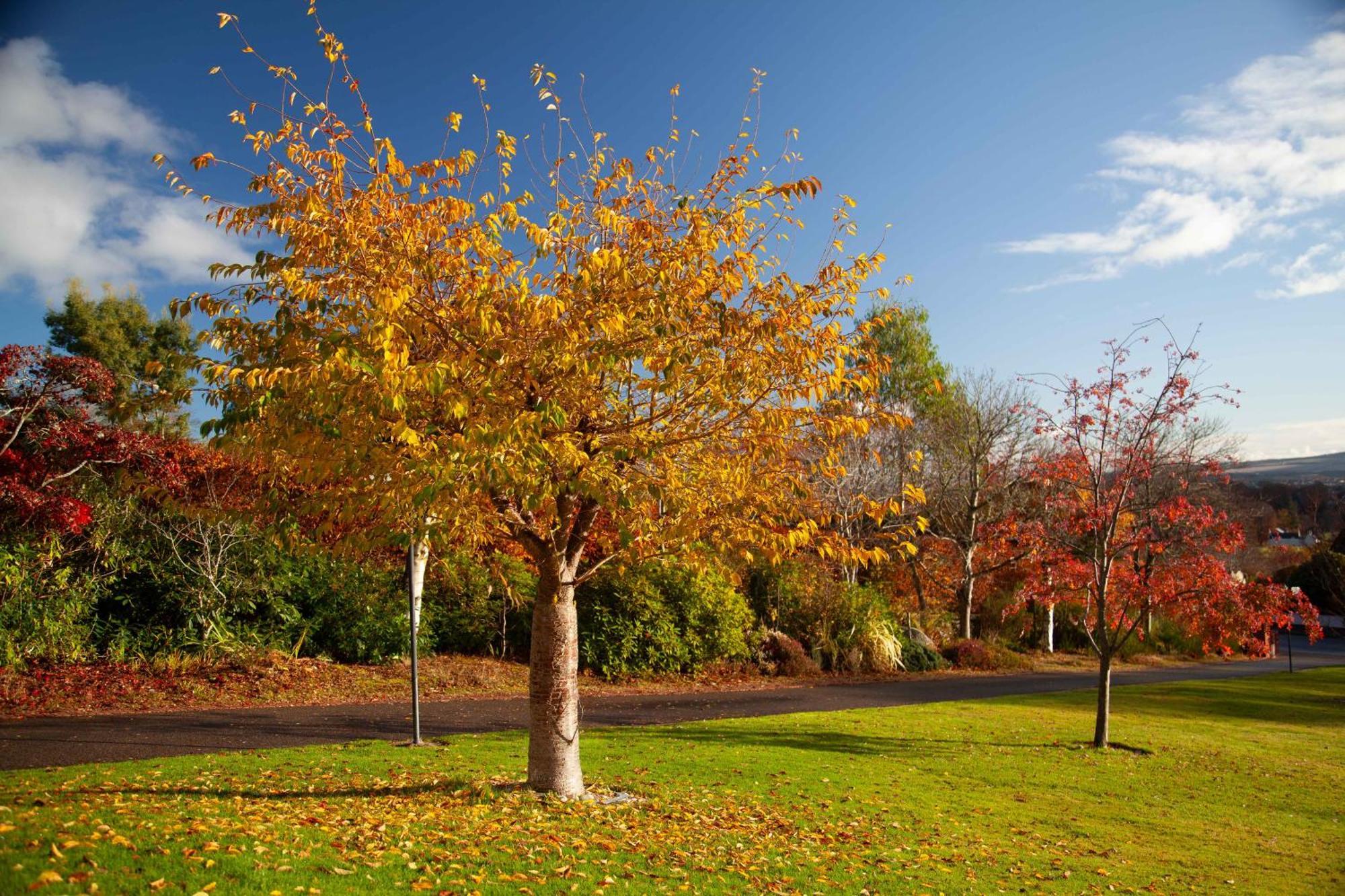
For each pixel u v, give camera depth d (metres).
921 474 29.73
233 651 16.25
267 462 7.38
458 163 6.94
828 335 7.40
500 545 11.41
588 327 6.73
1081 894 6.64
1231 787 10.82
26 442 14.67
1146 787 10.58
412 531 7.07
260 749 10.32
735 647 21.08
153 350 26.45
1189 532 13.29
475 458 5.87
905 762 11.21
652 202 7.69
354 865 5.36
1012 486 28.11
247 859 5.07
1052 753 12.28
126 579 16.28
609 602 20.09
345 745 10.66
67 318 25.75
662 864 6.29
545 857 6.06
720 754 10.92
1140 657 31.17
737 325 7.28
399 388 5.60
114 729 11.36
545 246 6.96
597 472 6.51
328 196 6.82
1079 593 14.10
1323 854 8.30
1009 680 23.14
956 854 7.45
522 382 6.79
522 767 9.52
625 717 14.56
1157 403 13.15
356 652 17.75
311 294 6.25
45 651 14.60
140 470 15.52
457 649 19.78
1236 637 13.07
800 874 6.44
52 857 4.57
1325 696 20.92
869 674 22.94
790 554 7.89
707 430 7.63
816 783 9.63
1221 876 7.44
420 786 8.22
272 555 17.02
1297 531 65.88
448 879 5.36
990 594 31.31
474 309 6.34
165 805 6.38
